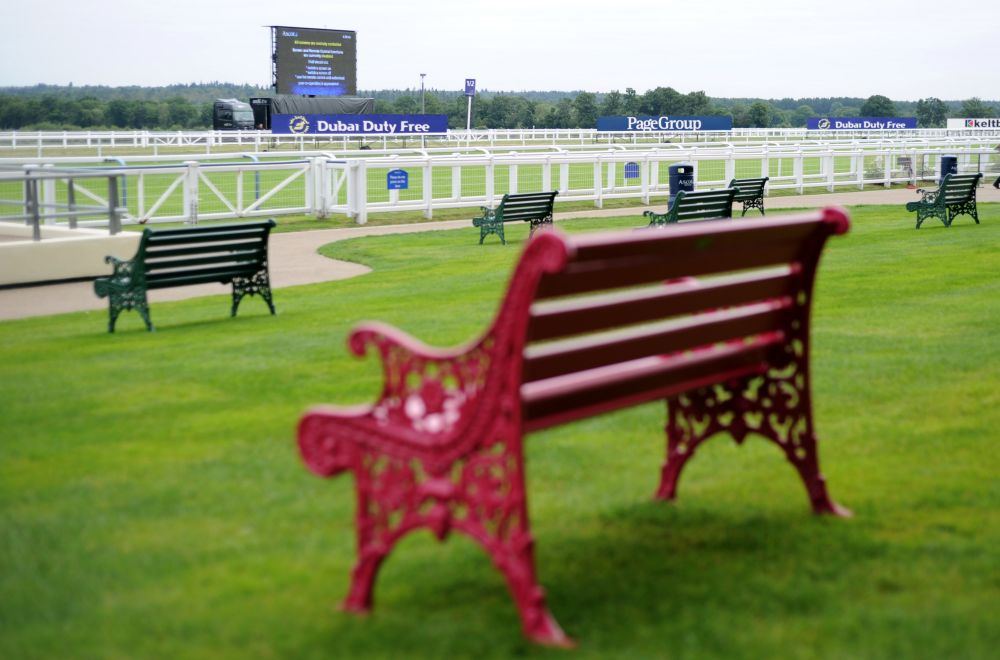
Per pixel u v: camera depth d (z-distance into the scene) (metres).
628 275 4.32
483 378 3.92
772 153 35.28
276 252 20.36
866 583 4.46
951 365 8.89
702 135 72.50
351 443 4.24
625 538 5.07
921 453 6.44
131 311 13.27
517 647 3.88
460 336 10.82
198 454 6.69
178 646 3.97
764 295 5.23
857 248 18.56
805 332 5.35
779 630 4.01
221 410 7.89
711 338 5.00
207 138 50.34
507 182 38.28
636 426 7.16
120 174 17.31
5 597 4.46
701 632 3.99
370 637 4.01
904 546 4.88
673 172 25.09
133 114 119.12
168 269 12.03
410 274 16.69
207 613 4.26
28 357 10.09
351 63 82.38
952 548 4.84
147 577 4.66
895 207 28.83
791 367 5.57
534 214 21.91
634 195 32.69
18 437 7.15
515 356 3.80
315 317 12.34
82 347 10.63
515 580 3.90
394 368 4.19
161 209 27.44
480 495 3.95
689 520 5.31
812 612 4.18
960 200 22.77
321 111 72.44
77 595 4.47
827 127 86.69
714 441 6.76
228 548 5.02
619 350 4.54
